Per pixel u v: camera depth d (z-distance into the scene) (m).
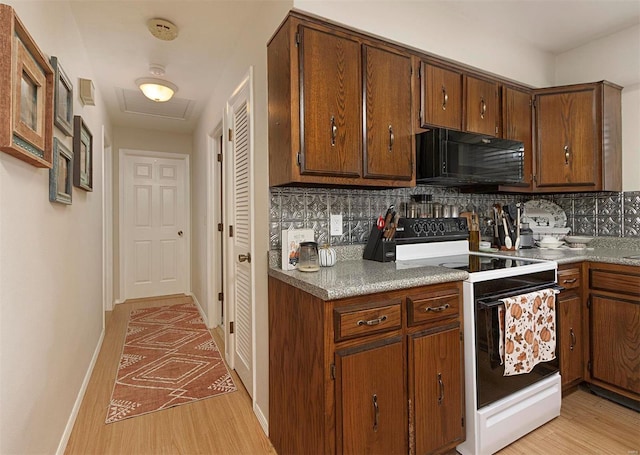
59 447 1.52
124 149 4.19
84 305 2.15
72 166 1.77
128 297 4.34
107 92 3.03
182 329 3.29
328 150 1.54
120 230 4.23
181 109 3.53
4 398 0.98
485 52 2.11
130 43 2.23
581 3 1.94
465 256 2.12
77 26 2.02
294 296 1.44
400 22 1.74
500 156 2.04
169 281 4.55
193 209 4.42
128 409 1.96
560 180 2.38
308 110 1.49
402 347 1.36
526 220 2.86
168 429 1.78
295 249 1.65
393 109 1.75
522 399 1.67
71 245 1.79
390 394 1.32
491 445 1.54
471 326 1.51
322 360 1.21
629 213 2.44
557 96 2.38
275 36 1.60
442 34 1.91
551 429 1.75
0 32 0.92
